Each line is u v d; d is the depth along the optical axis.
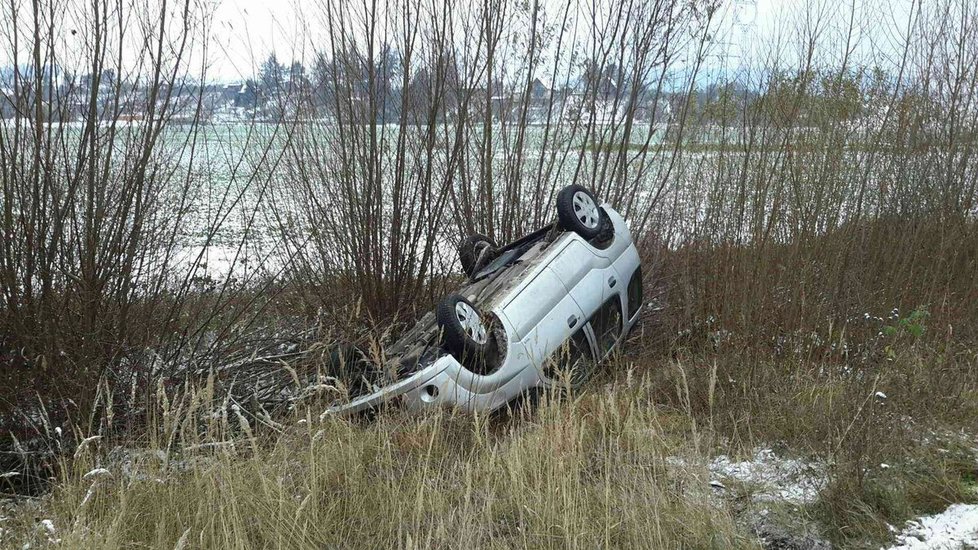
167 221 6.18
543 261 6.16
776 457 5.06
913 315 6.50
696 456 4.68
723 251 7.38
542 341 5.81
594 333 6.34
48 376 5.36
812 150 7.61
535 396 5.77
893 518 4.22
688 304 7.23
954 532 4.04
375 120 7.15
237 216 11.13
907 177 8.16
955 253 7.67
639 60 8.27
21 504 4.92
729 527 4.03
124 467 4.93
